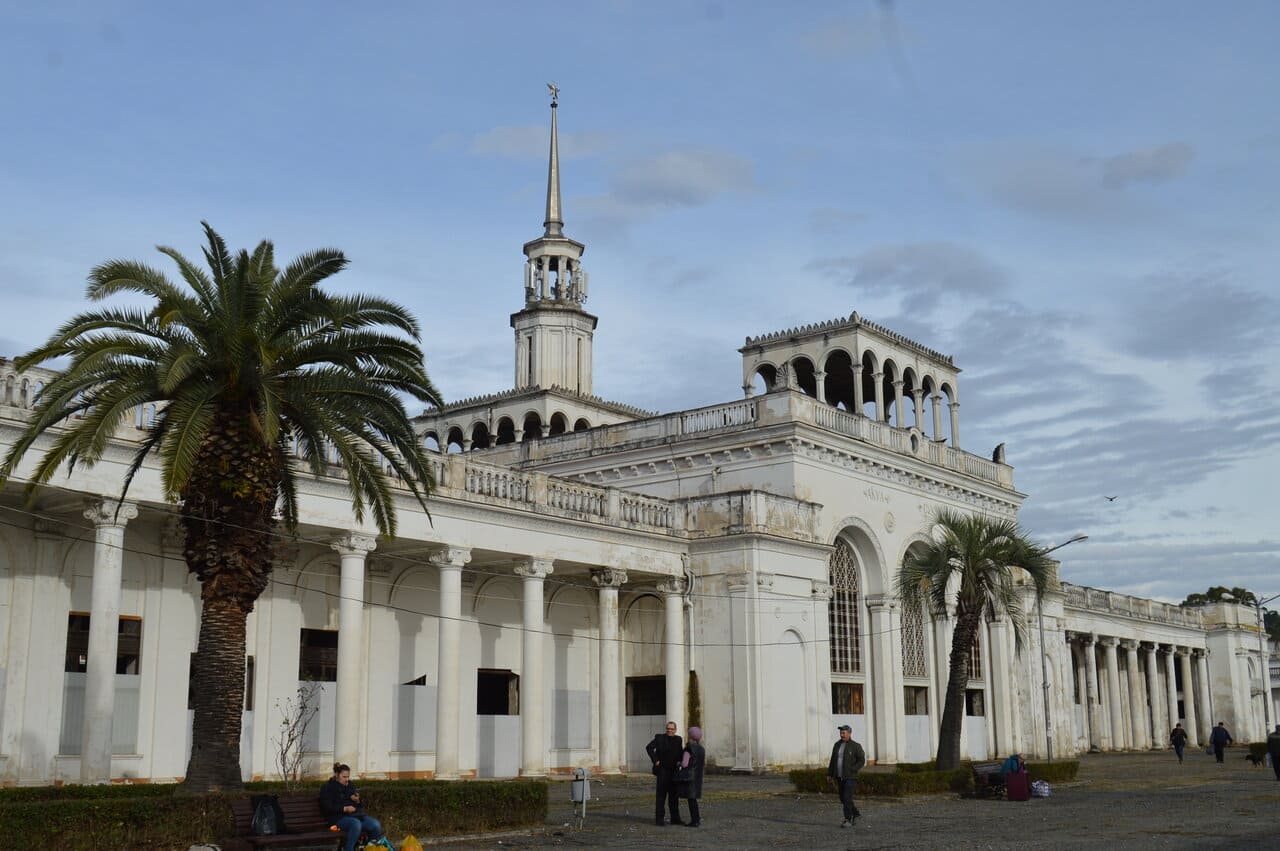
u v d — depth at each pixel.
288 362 22.23
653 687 43.53
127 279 21.20
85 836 17.73
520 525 36.09
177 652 31.81
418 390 23.44
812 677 42.19
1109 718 74.38
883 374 50.81
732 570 40.81
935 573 35.28
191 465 20.08
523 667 36.03
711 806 28.48
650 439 47.06
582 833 22.75
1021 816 26.17
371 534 31.95
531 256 56.97
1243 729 83.56
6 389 25.53
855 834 22.47
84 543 30.12
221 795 19.44
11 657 28.25
